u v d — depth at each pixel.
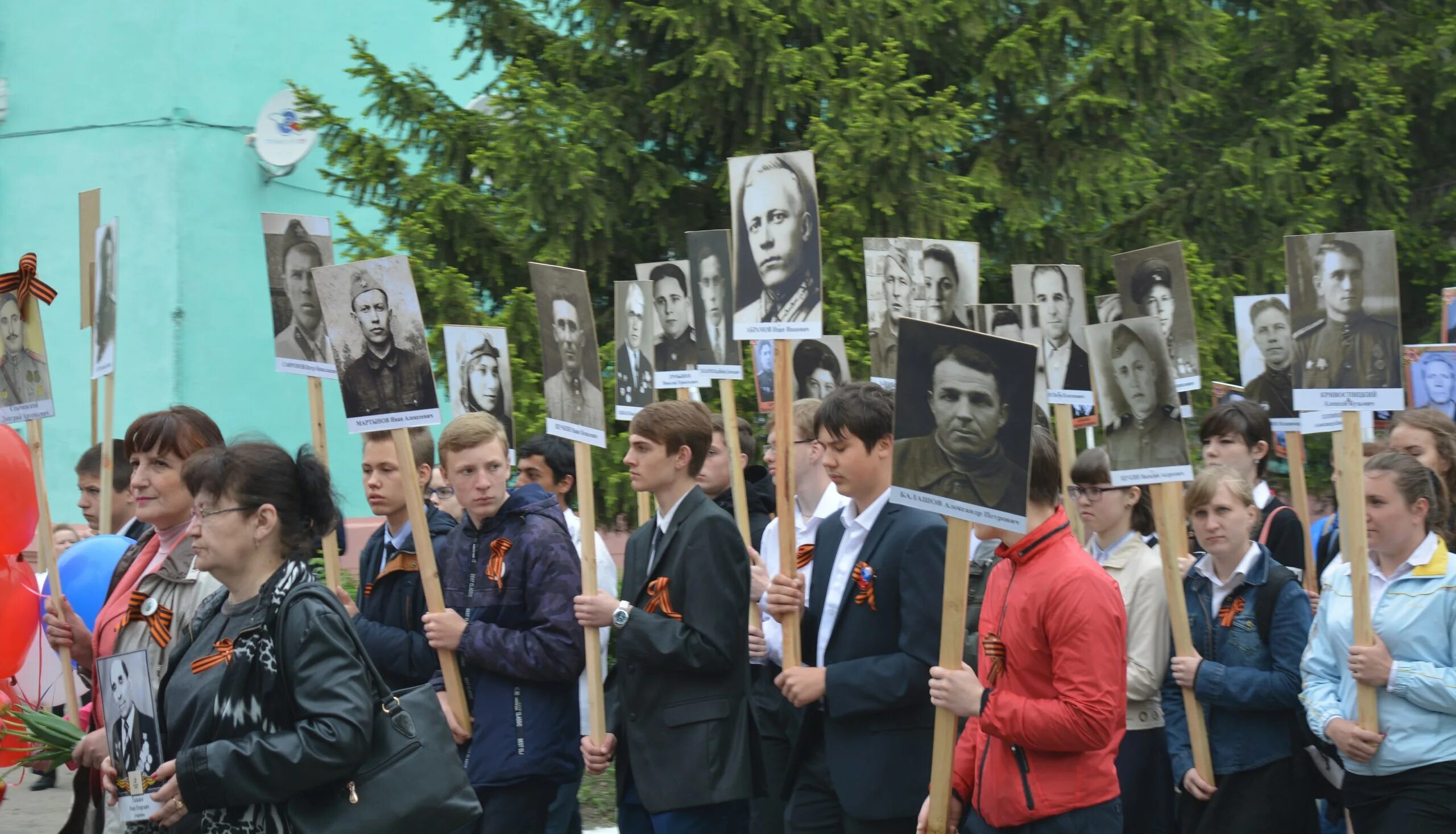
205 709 3.39
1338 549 6.16
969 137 11.83
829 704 4.68
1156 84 12.43
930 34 12.36
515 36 12.34
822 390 7.59
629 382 6.61
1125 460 5.34
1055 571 4.03
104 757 4.57
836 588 5.00
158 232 16.16
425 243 11.46
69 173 16.75
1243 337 7.32
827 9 11.85
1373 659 4.45
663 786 4.87
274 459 3.55
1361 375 4.57
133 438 4.31
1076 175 12.42
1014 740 3.96
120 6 16.27
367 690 3.43
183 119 16.08
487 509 5.35
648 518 6.94
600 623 5.01
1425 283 15.98
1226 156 13.30
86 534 10.65
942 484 4.04
